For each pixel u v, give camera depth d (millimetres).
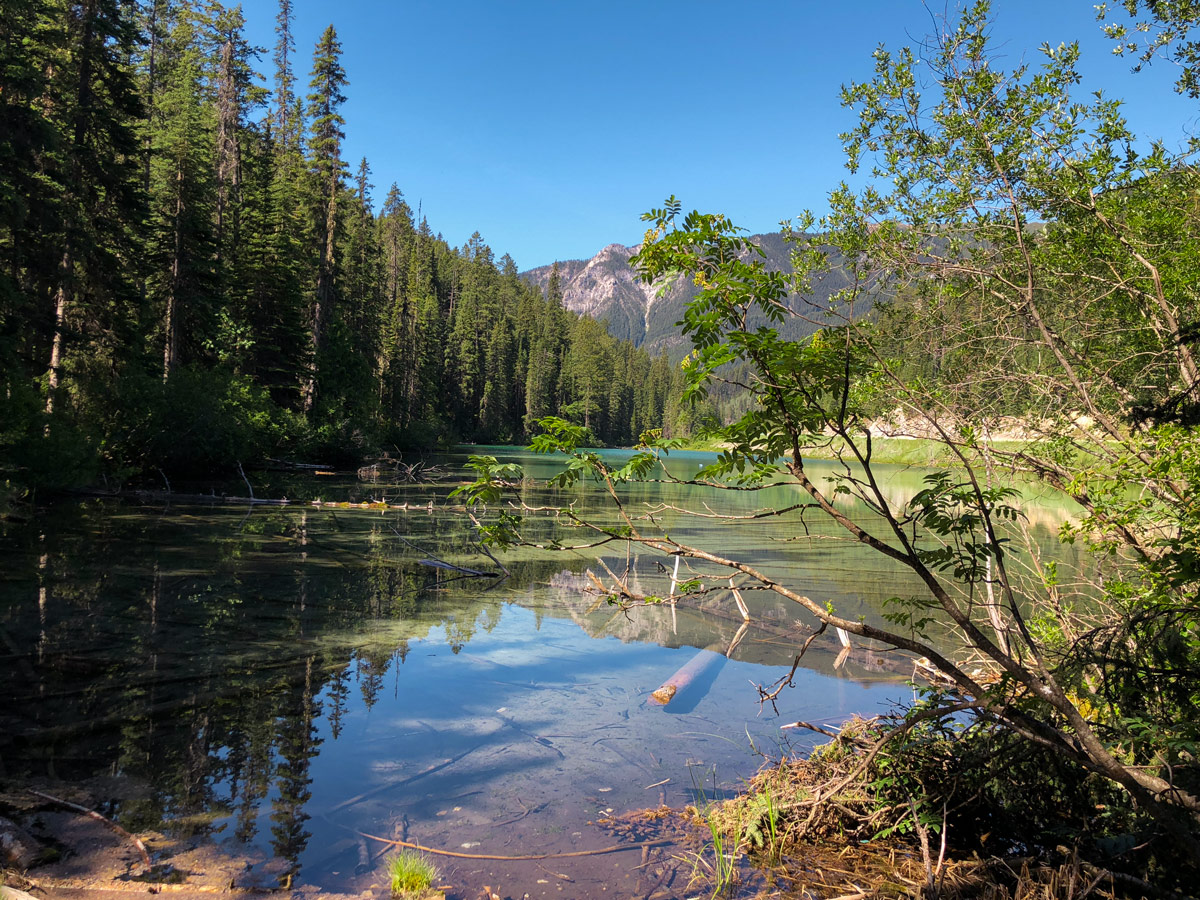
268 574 10344
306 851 3500
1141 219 3709
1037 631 4414
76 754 4473
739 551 13969
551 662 6973
